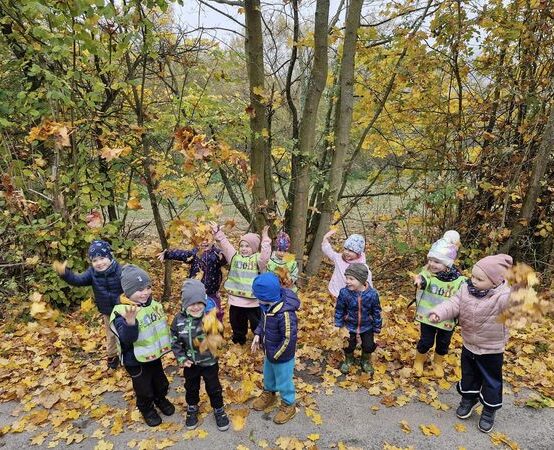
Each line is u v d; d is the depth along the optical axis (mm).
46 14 4270
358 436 3219
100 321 5281
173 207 5730
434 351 4305
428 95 6645
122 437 3232
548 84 5871
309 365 4238
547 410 3545
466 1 5824
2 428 3387
